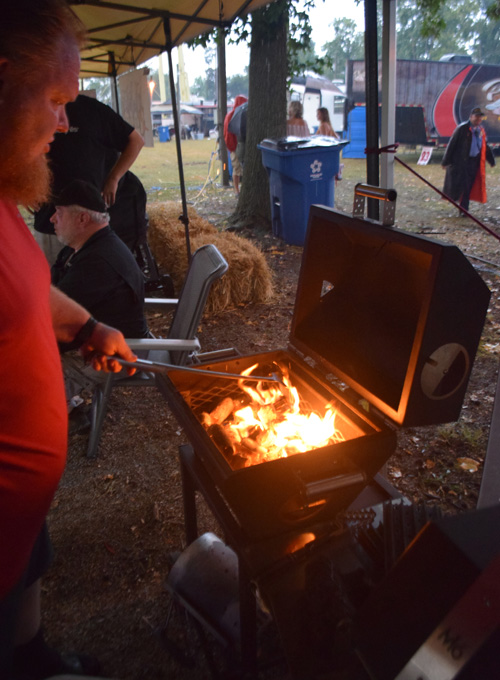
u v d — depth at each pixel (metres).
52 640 1.87
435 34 6.91
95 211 2.62
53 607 2.02
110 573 2.17
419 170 15.07
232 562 1.61
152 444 3.04
